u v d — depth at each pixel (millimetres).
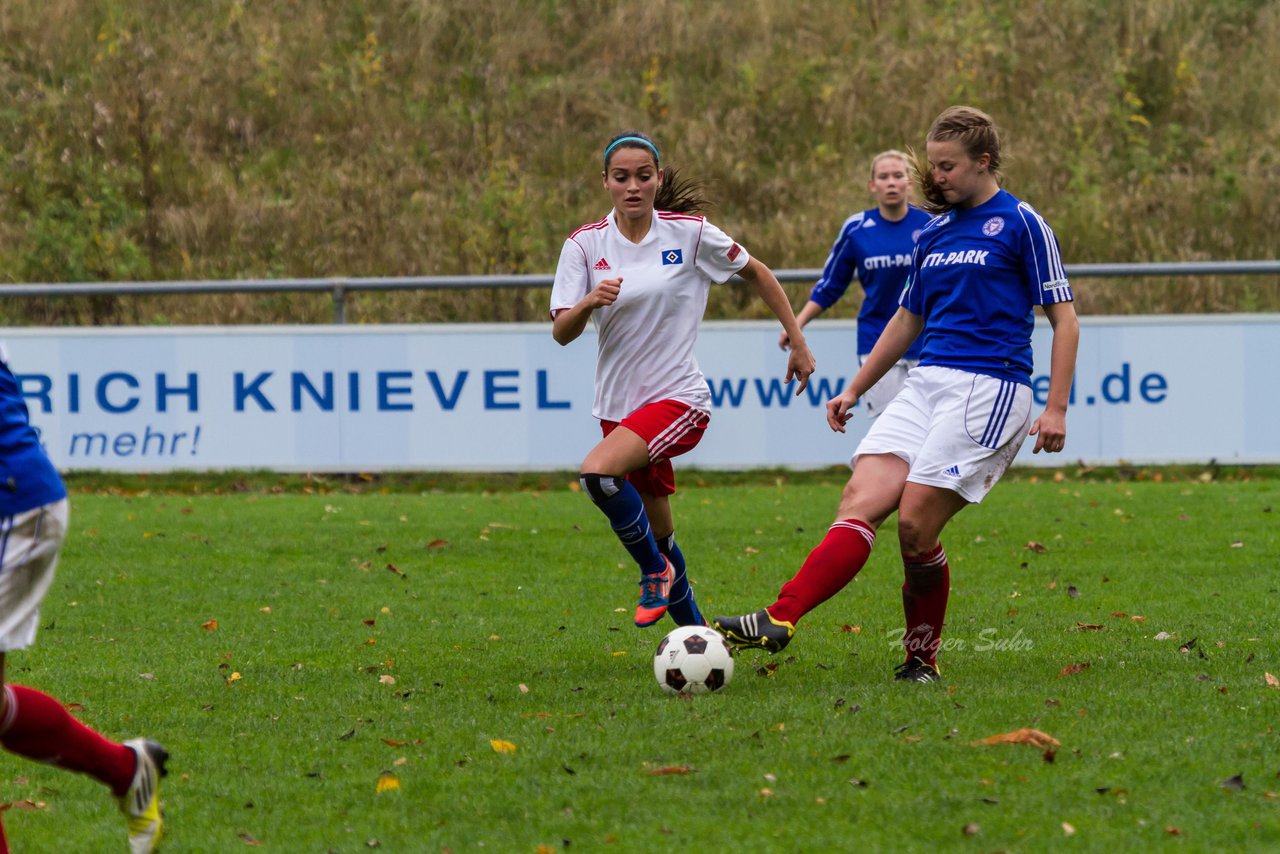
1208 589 24688
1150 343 40688
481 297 53750
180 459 40969
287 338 40906
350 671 19281
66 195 59562
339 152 63469
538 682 18344
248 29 69500
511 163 61312
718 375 40781
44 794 13688
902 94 64938
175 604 24766
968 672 18328
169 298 53938
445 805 12867
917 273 17953
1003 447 17188
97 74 65312
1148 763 13586
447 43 69938
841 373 40875
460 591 25859
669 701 16766
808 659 19578
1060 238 56875
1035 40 67812
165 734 15812
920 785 13008
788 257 55562
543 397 41000
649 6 70438
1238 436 40875
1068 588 24672
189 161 61719
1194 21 70250
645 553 19156
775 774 13453
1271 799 12461
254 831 12336
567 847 11656
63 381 40688
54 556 11227
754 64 67250
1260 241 57375
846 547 17203
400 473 41969
